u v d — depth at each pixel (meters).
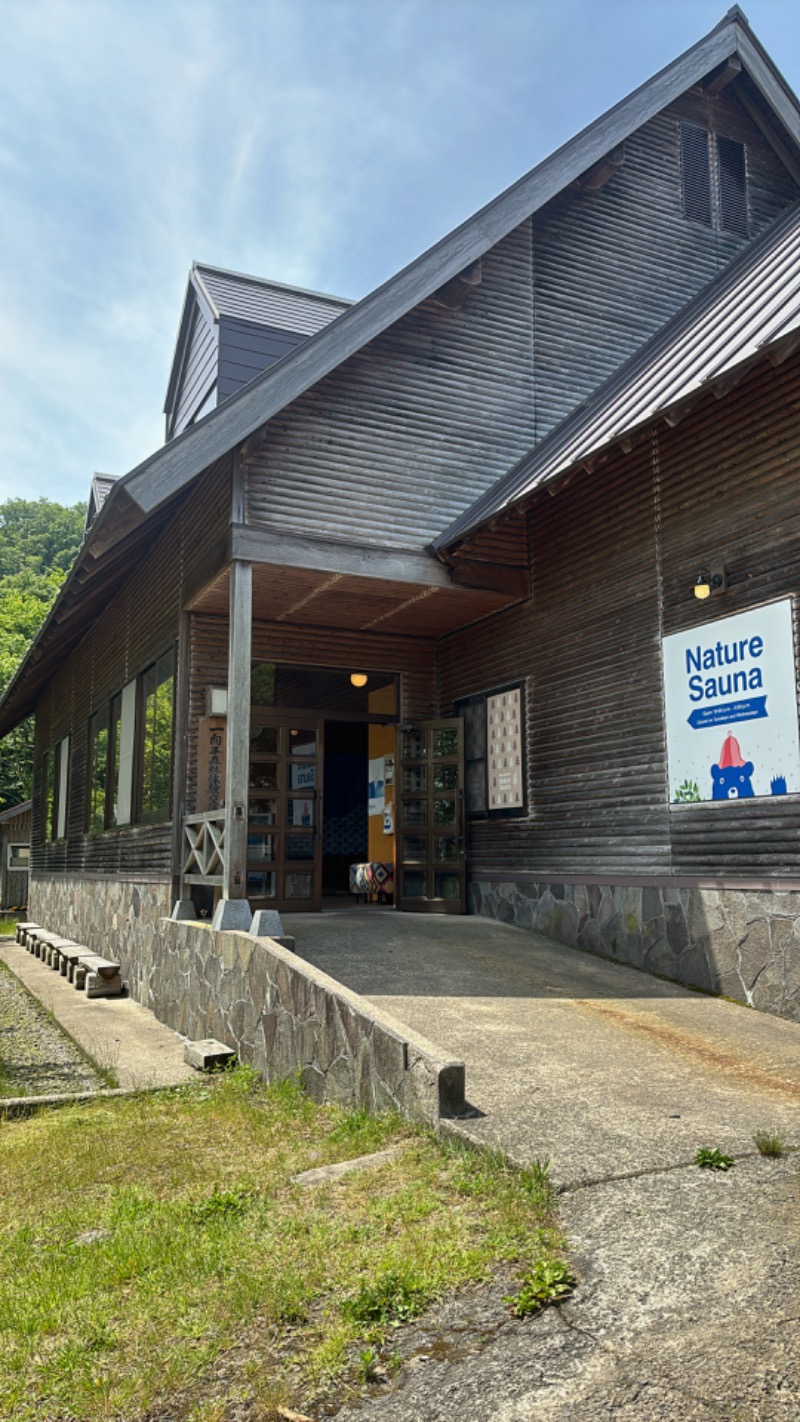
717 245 11.68
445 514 9.77
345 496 9.25
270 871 10.66
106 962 11.95
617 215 11.16
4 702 18.20
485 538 9.77
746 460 7.55
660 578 8.35
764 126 11.95
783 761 7.06
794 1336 2.84
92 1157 4.97
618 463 8.94
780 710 7.11
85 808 15.81
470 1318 3.09
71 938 16.52
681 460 8.20
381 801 12.97
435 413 9.87
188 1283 3.46
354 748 17.16
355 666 11.48
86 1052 8.26
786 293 7.81
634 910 8.40
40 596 48.69
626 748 8.64
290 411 9.10
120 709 13.66
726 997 7.36
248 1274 3.44
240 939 7.53
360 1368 2.87
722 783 7.58
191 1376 2.91
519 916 9.93
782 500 7.21
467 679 11.16
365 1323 3.10
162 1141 5.20
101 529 8.11
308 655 11.23
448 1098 4.63
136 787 12.20
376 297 8.91
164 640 11.21
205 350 12.48
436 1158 4.32
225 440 8.14
